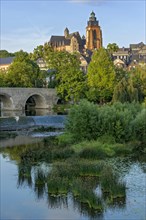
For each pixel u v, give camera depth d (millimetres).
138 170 32594
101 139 44156
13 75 117062
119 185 26109
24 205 24969
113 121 44781
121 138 44750
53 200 25719
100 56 96750
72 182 27875
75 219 22828
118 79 98938
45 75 123312
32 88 110188
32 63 125250
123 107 52938
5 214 23625
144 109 48969
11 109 109312
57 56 120938
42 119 74500
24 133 60906
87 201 24906
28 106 126875
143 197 25641
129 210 23656
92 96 95250
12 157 39250
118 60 179250
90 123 44906
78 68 119562
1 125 67375
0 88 104250
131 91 78500
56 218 22922
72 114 46906
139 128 45562
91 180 29297
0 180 30219
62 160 36344
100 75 95438
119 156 38656
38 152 38781
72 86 101000
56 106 112750
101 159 36969
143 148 42656
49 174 29547
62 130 64375
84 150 37594
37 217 23234
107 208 24047
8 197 26375
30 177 30969
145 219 22422
